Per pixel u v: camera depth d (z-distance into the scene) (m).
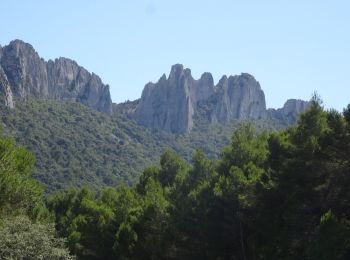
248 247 38.59
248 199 35.69
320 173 31.53
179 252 43.56
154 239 44.66
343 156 30.48
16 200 27.88
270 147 35.59
